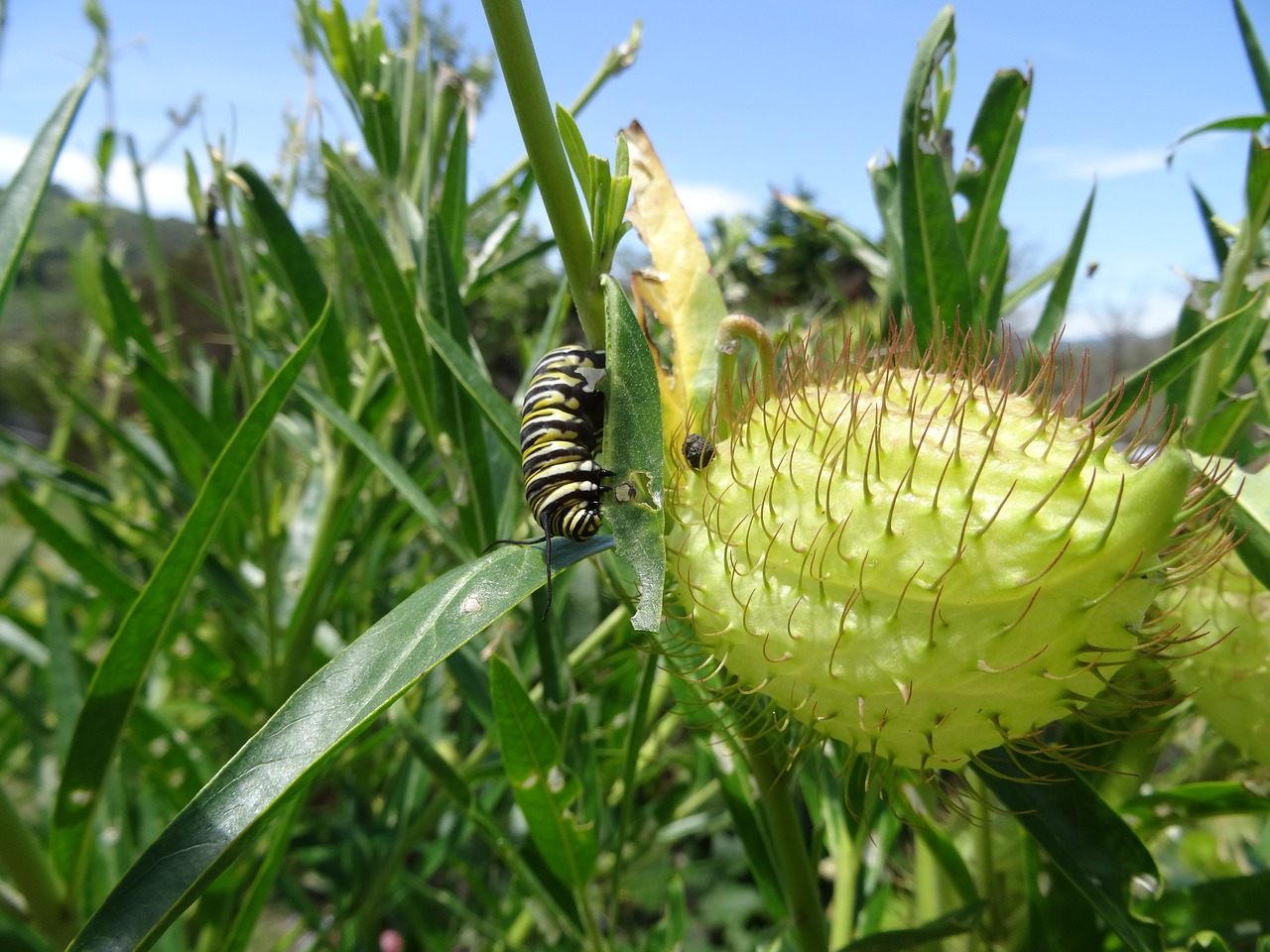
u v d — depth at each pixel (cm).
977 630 10
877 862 20
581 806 19
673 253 14
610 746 25
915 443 11
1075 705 11
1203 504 12
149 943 9
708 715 15
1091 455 10
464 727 27
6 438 22
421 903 27
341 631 29
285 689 22
